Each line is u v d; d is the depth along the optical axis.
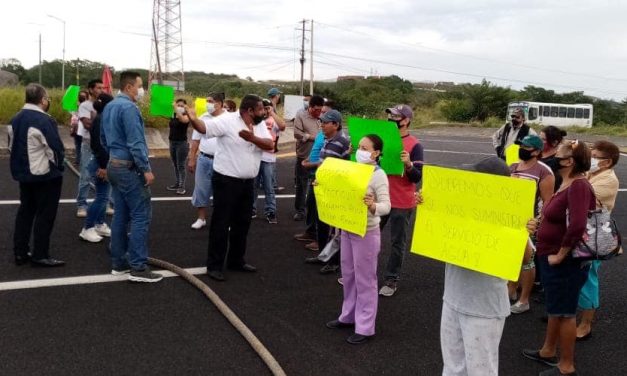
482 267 2.96
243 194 5.62
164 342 4.09
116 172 5.04
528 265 5.06
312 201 6.91
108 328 4.26
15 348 3.85
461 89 62.50
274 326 4.52
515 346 4.46
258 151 5.59
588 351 4.44
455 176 3.09
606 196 4.70
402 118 5.23
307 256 6.51
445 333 3.21
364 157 4.22
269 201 7.98
